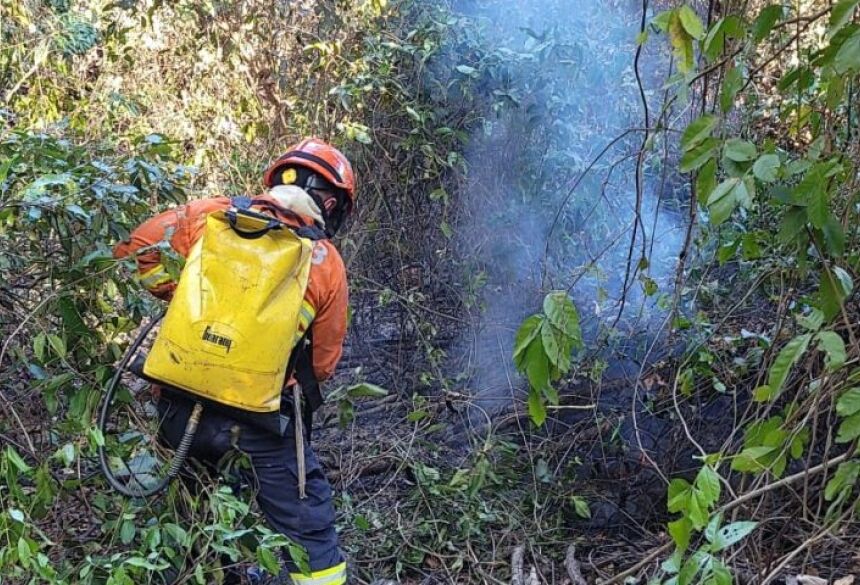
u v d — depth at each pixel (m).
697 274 3.73
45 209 2.54
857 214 2.36
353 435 3.96
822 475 2.59
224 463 2.54
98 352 2.74
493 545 3.30
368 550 3.28
